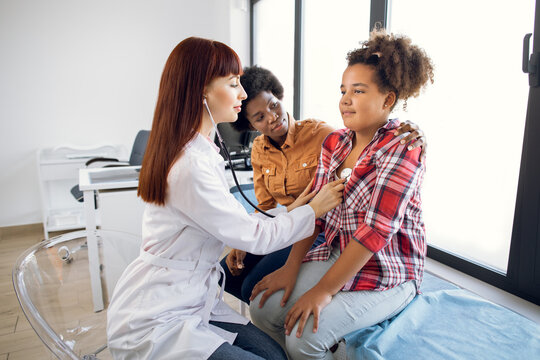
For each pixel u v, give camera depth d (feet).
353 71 2.92
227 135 8.09
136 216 6.46
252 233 2.81
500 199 4.76
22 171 10.62
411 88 2.96
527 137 4.15
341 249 3.20
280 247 3.02
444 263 5.48
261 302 3.25
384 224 2.74
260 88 4.10
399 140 2.79
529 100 4.09
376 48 2.85
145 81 11.55
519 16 4.35
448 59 5.27
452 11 5.15
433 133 5.61
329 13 8.13
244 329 2.95
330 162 3.46
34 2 10.07
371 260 2.99
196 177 2.61
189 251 2.84
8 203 10.57
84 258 3.66
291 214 3.05
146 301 2.69
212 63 2.78
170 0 11.43
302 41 9.15
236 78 3.02
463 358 2.66
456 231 5.43
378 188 2.77
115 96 11.28
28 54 10.23
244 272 4.24
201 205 2.64
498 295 4.52
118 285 2.92
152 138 2.79
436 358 2.66
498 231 4.83
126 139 11.63
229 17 11.21
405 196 2.73
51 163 9.88
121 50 11.14
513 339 2.85
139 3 11.10
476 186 5.06
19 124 10.43
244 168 8.41
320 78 8.68
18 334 5.58
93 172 7.24
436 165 5.61
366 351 2.73
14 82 10.22
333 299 2.90
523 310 4.14
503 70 4.57
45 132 10.72
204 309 2.84
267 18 10.97
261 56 11.60
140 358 2.55
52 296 3.19
